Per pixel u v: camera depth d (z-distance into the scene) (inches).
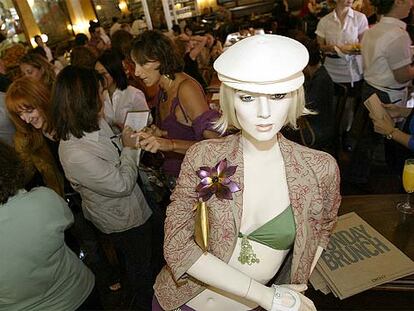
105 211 57.2
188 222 28.9
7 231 36.7
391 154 72.5
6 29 249.8
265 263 29.5
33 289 39.6
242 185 28.3
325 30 126.3
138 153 58.9
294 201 27.8
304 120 78.4
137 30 254.5
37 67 89.3
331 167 28.9
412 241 43.7
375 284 38.1
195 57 141.6
